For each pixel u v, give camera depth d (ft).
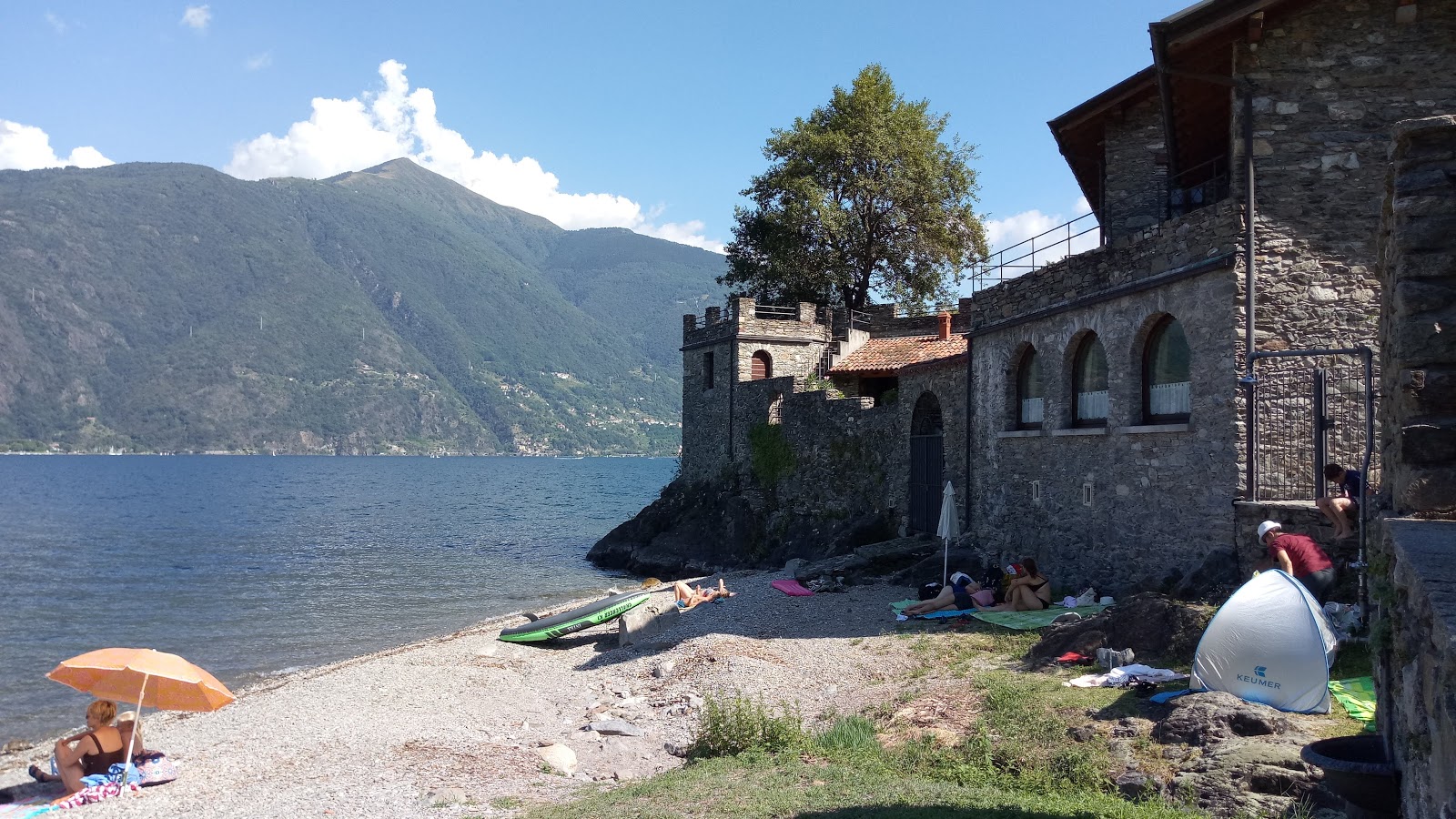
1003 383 77.41
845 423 121.08
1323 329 50.24
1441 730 15.05
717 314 166.30
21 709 71.72
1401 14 51.01
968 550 80.12
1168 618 43.52
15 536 219.61
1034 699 38.65
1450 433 21.31
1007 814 27.22
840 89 171.01
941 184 171.01
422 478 579.07
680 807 31.91
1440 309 21.75
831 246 169.89
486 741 47.62
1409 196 22.17
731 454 156.04
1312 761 22.75
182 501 351.25
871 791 31.68
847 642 58.90
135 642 95.91
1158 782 29.27
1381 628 21.49
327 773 41.86
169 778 41.55
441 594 126.52
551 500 368.27
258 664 85.20
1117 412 61.05
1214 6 50.57
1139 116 71.87
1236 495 50.60
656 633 72.54
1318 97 51.55
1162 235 57.26
